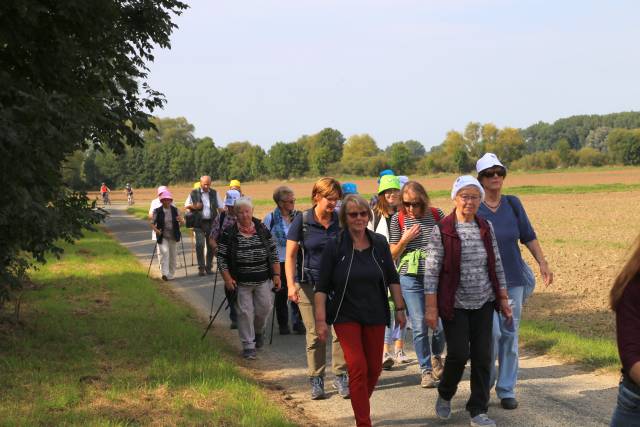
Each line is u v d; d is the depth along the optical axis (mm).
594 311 11172
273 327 9898
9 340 8281
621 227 28391
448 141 159125
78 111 7844
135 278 14141
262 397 6375
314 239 6859
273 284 8867
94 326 9359
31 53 8320
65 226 8258
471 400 5773
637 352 3004
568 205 43562
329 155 157875
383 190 7254
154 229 14766
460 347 5676
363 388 5539
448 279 5691
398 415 6207
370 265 5699
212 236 11320
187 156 157500
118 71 10008
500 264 5797
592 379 7086
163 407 5930
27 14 7520
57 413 5719
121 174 149125
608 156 138500
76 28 8555
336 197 6930
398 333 8055
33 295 11805
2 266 7930
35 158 7203
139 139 10477
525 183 86125
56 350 8023
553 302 11977
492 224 6242
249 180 159625
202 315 11102
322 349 6809
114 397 6156
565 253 19453
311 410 6453
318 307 5727
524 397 6574
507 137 157375
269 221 9711
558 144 142125
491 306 5766
